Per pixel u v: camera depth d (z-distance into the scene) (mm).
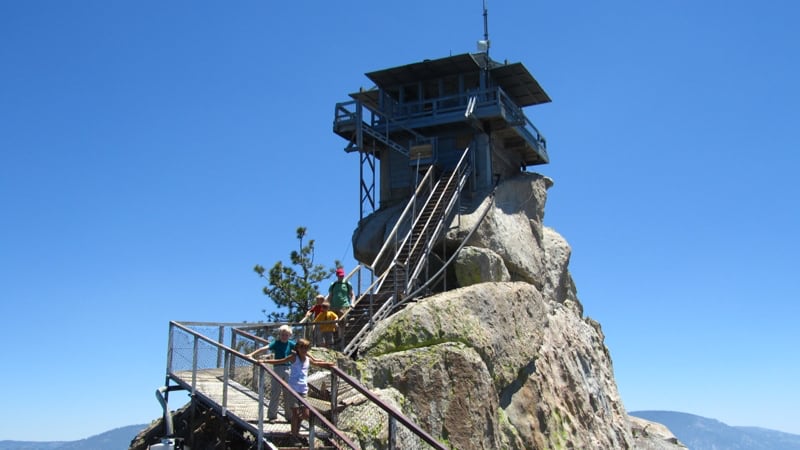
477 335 24562
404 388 21578
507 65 35406
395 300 25688
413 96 38125
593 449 30453
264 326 21125
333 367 15555
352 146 35000
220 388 18156
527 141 37625
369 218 35531
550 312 34344
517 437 25016
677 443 48219
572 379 31406
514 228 34062
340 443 15930
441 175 34469
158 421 22109
